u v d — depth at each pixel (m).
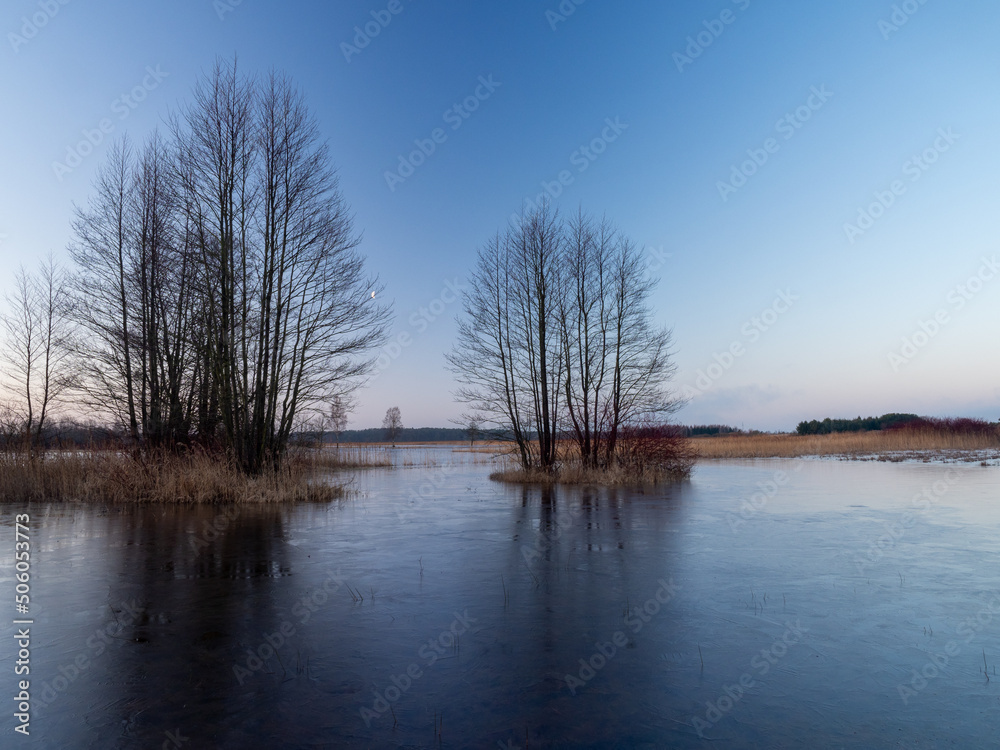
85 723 4.47
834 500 17.92
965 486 21.55
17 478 19.20
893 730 4.36
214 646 6.09
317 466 29.20
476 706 4.74
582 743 4.17
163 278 22.78
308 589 8.21
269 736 4.27
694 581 8.53
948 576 8.78
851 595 7.80
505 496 19.86
